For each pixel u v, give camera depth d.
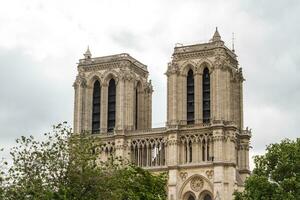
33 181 107.62
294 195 142.12
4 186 107.56
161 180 147.88
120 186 116.88
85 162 111.56
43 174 109.19
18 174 108.44
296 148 148.75
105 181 112.25
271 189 144.38
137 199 128.75
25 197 107.19
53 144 111.19
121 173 118.44
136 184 135.25
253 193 145.38
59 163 110.19
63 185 108.19
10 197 106.81
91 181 110.94
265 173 148.75
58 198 105.56
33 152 109.94
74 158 111.00
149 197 136.50
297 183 142.00
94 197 110.75
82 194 110.50
